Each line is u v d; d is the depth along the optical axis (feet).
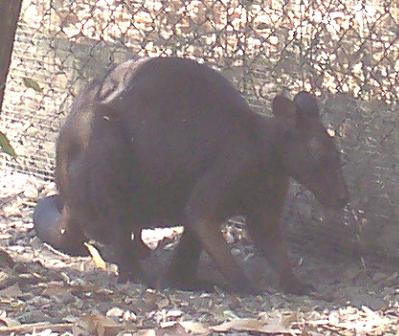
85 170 30.45
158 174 30.27
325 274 32.42
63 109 37.76
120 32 36.06
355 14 32.09
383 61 31.76
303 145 29.81
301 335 24.00
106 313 25.82
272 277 32.09
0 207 37.09
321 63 32.83
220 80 30.91
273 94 33.65
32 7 38.34
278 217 30.76
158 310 26.48
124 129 30.22
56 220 33.04
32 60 38.55
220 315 25.99
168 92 30.32
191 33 34.73
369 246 32.68
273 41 33.60
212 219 29.86
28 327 24.03
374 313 26.86
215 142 29.94
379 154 32.14
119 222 30.63
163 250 34.06
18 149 39.37
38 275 29.25
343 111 32.60
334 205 29.86
